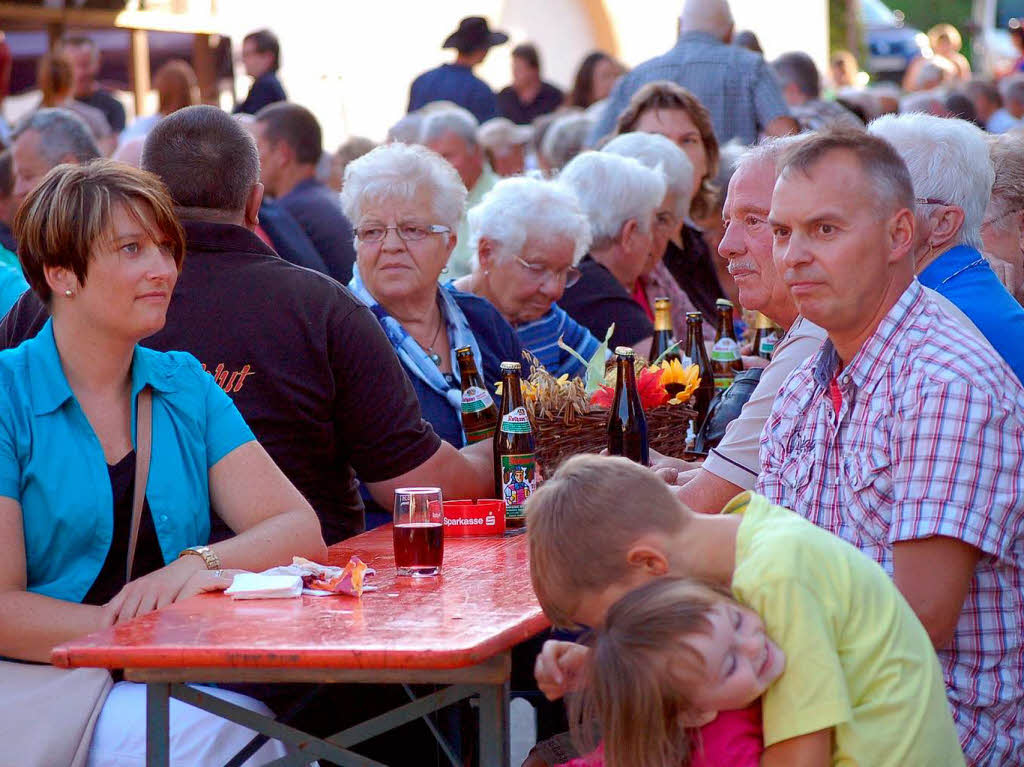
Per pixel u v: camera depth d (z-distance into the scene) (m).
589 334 13.92
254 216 10.35
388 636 6.46
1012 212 11.88
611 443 10.38
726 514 6.53
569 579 6.26
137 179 8.32
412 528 7.89
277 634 6.57
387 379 10.00
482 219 13.52
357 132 39.28
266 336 9.66
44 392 8.33
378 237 11.91
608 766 5.91
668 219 15.83
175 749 7.85
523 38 48.28
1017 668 7.59
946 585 7.25
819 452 7.89
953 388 7.26
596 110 26.95
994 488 7.21
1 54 30.66
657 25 53.19
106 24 31.95
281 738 6.69
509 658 6.62
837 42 64.12
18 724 7.64
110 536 8.40
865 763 6.12
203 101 34.25
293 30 36.94
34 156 17.47
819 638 5.96
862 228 7.44
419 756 9.68
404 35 41.19
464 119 22.05
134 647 6.38
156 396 8.69
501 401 11.00
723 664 5.73
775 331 14.05
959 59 56.50
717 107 23.14
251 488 8.79
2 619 7.91
